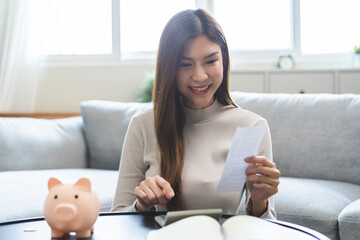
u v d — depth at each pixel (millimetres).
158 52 1250
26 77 3754
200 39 1159
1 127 2305
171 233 713
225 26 3865
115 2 3898
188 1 3902
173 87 1235
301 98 2230
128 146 1361
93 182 2025
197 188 1240
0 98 3689
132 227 910
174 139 1254
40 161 2387
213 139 1321
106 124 2543
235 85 3402
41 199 1729
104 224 936
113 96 3920
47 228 910
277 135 2186
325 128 2107
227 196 1239
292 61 3627
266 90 3373
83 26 3938
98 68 3920
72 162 2520
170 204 1228
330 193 1791
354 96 2131
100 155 2545
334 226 1613
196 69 1167
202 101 1219
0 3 3723
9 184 1858
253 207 1127
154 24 3947
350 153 2039
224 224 755
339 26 3732
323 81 3318
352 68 3287
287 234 718
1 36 3746
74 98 3939
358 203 1597
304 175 2125
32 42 3756
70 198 798
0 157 2250
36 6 3752
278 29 3818
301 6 3764
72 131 2600
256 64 3803
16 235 854
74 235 843
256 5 3826
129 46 3984
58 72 3934
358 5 3688
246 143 899
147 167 1358
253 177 998
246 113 1354
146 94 3617
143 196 1044
